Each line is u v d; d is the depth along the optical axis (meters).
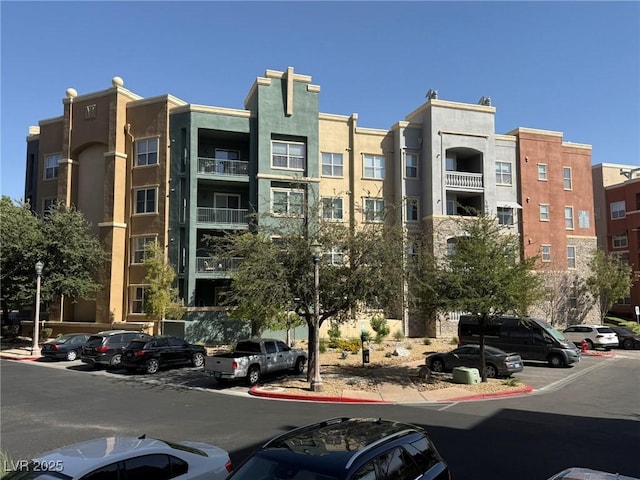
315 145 36.06
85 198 36.28
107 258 33.78
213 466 6.38
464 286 19.36
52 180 37.81
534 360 26.39
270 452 4.86
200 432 11.73
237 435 11.41
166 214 33.94
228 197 36.12
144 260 31.97
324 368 23.23
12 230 31.02
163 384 19.84
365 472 4.54
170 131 34.75
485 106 39.78
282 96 35.78
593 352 32.03
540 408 15.14
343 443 4.96
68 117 36.88
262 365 20.05
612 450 10.23
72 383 19.69
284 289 18.89
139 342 22.95
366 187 38.03
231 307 27.53
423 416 13.75
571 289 42.09
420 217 38.03
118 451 5.64
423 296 20.19
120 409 14.73
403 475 4.99
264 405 15.54
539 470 8.83
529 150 41.97
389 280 19.17
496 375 21.39
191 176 33.62
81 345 27.19
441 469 5.60
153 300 30.14
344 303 19.53
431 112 38.09
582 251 43.34
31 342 33.44
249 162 35.34
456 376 19.94
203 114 34.38
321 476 4.36
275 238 21.06
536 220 41.34
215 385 19.69
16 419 13.34
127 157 35.44
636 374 23.08
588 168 44.75
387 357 26.62
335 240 19.69
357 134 38.28
